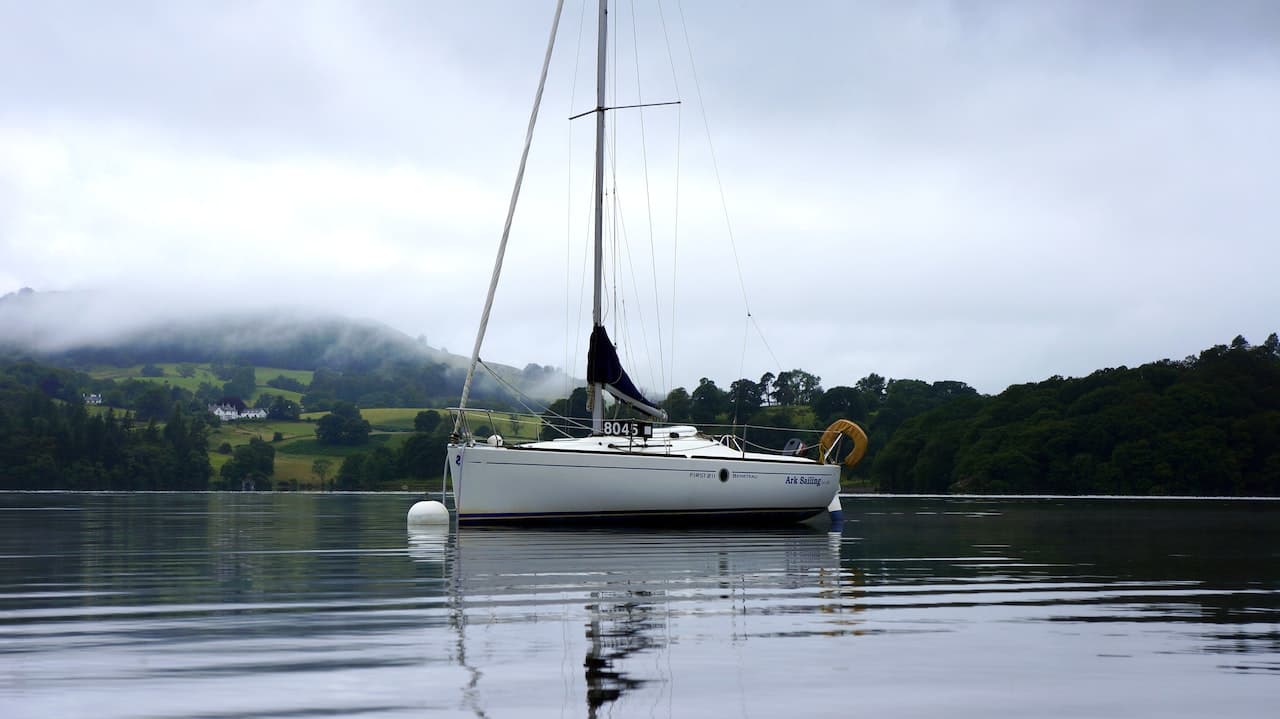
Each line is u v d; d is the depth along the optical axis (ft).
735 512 66.23
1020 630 24.45
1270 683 18.98
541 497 62.03
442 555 45.21
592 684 18.61
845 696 17.92
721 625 25.00
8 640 22.77
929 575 36.96
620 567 39.37
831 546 51.88
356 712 16.65
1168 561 43.68
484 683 18.63
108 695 17.67
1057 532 67.62
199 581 34.47
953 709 17.15
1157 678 19.34
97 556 45.91
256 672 19.45
